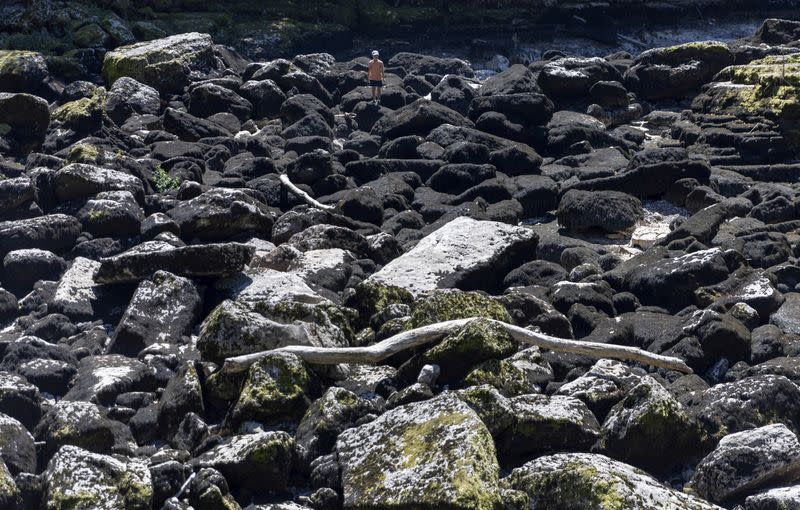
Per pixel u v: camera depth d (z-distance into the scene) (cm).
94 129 1571
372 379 870
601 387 845
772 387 834
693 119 1717
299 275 1098
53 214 1224
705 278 1056
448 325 880
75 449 732
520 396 812
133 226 1212
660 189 1379
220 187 1401
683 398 856
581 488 689
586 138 1625
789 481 756
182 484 738
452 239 1124
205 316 1027
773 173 1456
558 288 1055
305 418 812
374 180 1503
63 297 1047
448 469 694
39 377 888
